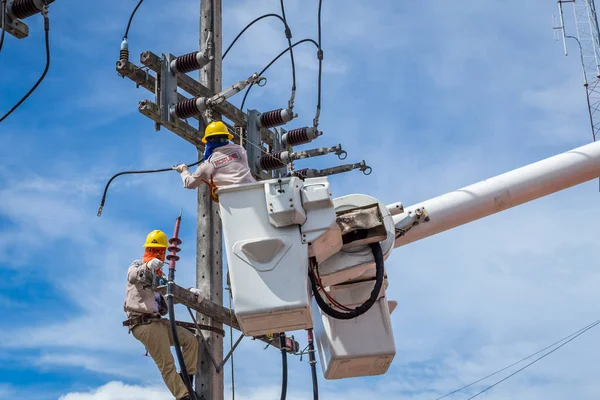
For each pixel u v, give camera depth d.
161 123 9.77
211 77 10.40
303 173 10.20
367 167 10.20
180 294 8.16
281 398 7.38
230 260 6.78
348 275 7.45
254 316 6.70
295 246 6.76
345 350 7.83
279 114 10.37
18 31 9.44
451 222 8.50
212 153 7.51
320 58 10.19
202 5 10.62
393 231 7.49
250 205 6.85
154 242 9.12
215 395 8.79
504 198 8.51
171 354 8.41
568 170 8.55
